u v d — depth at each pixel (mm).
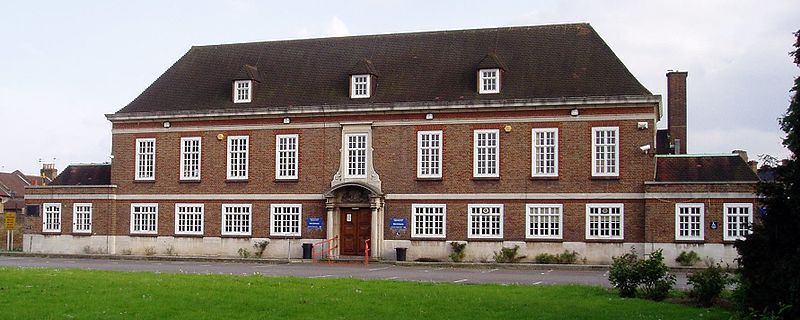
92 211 53125
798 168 19000
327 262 46719
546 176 45844
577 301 23375
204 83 53688
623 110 44906
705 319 20094
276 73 52719
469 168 47000
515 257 45781
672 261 43312
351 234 48781
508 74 48031
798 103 18859
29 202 54562
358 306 21797
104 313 20266
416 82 49344
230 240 50594
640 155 44562
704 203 43094
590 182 45219
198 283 26562
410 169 47875
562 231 45438
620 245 44531
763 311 19109
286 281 27922
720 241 42750
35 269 32312
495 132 46781
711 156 45594
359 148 48844
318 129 49562
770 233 19438
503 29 50938
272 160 50188
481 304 22484
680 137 59031
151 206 52219
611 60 47125
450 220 47125
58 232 53781
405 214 47750
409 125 48062
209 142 51406
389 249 47812
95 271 31984
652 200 43812
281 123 50156
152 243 51969
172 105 52781
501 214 46375
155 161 52312
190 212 51500
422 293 24844
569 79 46781
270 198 50062
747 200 42469
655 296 24312
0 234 59812
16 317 19484
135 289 24609
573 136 45625
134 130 52875
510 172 46406
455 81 48750
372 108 48312
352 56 52188
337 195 48781
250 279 28391
